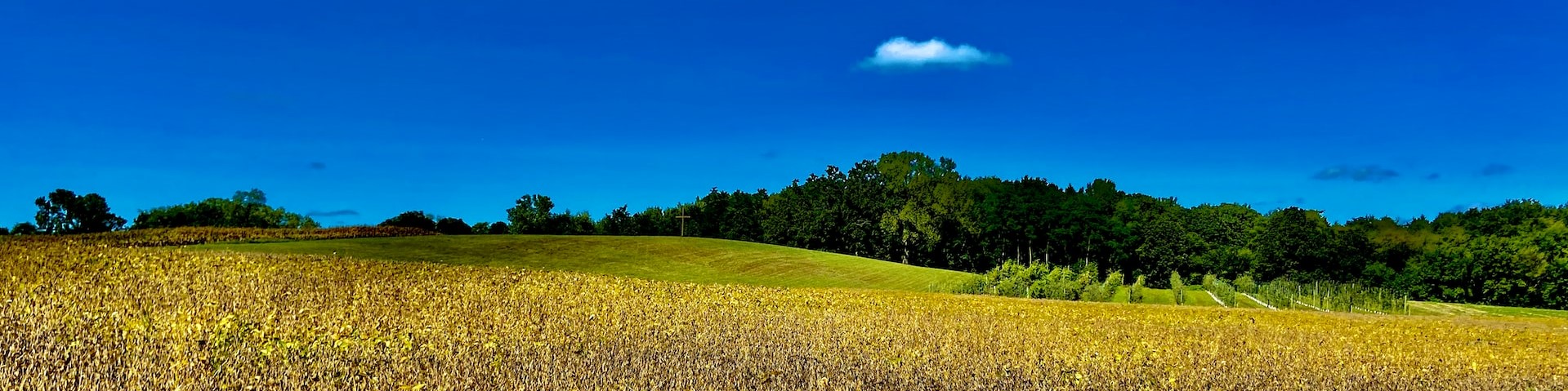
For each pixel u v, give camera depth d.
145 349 12.58
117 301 19.67
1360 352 21.30
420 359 13.87
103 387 10.27
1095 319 28.81
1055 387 14.12
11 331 13.48
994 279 50.69
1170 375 15.43
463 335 16.97
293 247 53.56
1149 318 30.36
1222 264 95.62
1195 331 25.36
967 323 25.09
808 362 15.41
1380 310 53.84
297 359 12.98
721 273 59.19
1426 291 81.31
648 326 20.91
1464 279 78.75
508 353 15.00
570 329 19.38
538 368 13.27
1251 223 97.94
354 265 33.03
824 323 23.33
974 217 100.31
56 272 25.75
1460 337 27.31
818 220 101.94
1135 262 100.44
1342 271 91.56
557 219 127.25
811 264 66.00
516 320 20.53
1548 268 74.50
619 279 35.31
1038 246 102.00
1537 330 31.42
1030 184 114.00
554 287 30.69
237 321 17.00
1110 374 15.60
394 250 56.12
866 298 34.00
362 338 16.00
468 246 60.94
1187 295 56.53
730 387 12.58
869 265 68.62
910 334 21.34
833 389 12.84
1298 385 15.35
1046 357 17.64
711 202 128.75
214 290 24.12
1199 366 17.22
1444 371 18.50
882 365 15.56
